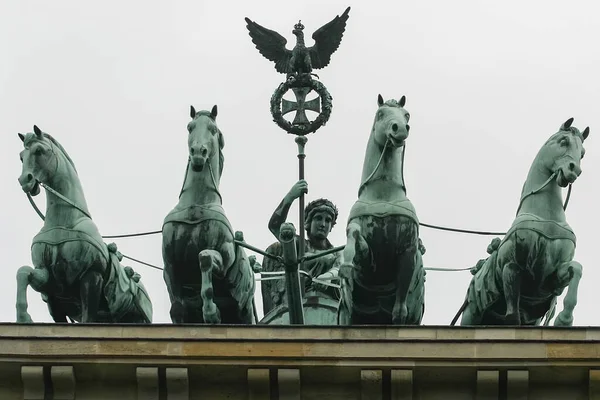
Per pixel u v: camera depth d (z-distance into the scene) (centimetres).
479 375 7012
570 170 7488
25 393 7025
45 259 7562
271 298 8575
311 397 7056
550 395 7050
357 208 7506
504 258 7512
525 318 7625
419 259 7531
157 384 7025
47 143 7650
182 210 7625
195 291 7650
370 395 7044
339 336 7056
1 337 7006
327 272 8438
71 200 7644
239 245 7675
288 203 8450
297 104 8544
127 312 7762
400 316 7419
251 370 7012
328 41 8788
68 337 7019
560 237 7488
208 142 7594
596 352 7012
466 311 7731
